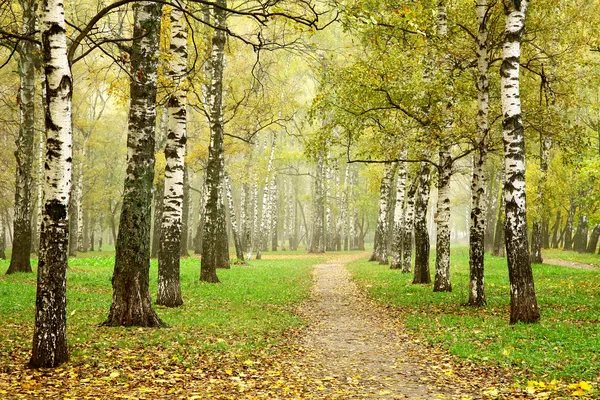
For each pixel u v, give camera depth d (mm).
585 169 28328
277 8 9195
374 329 13641
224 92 32531
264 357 9969
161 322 12211
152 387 7559
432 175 22500
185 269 29562
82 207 54406
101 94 44562
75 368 8148
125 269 11906
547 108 16906
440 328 12797
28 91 22688
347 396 7688
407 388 8133
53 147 8133
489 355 9641
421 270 22312
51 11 8000
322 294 21406
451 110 17094
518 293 12586
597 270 26141
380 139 17547
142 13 11867
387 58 16156
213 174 22953
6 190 40688
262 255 55750
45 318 8211
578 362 8656
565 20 18000
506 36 12750
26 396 6645
